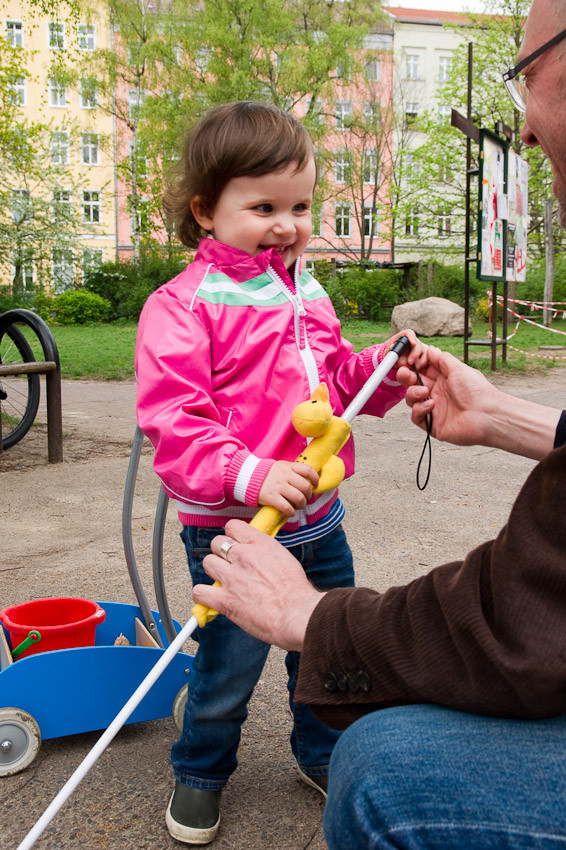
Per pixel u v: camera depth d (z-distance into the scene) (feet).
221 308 6.10
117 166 106.93
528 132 4.51
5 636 7.58
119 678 7.10
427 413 6.26
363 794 3.13
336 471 5.27
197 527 6.10
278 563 4.16
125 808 6.34
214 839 5.99
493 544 3.32
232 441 5.42
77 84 106.63
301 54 96.17
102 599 10.21
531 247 92.43
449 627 3.24
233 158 6.15
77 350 50.06
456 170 87.45
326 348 6.65
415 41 139.54
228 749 6.10
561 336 56.80
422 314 57.21
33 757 6.82
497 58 77.30
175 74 96.73
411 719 3.25
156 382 5.78
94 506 14.71
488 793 2.99
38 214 99.19
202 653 6.06
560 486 3.07
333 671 3.58
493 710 3.13
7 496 15.40
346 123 104.47
